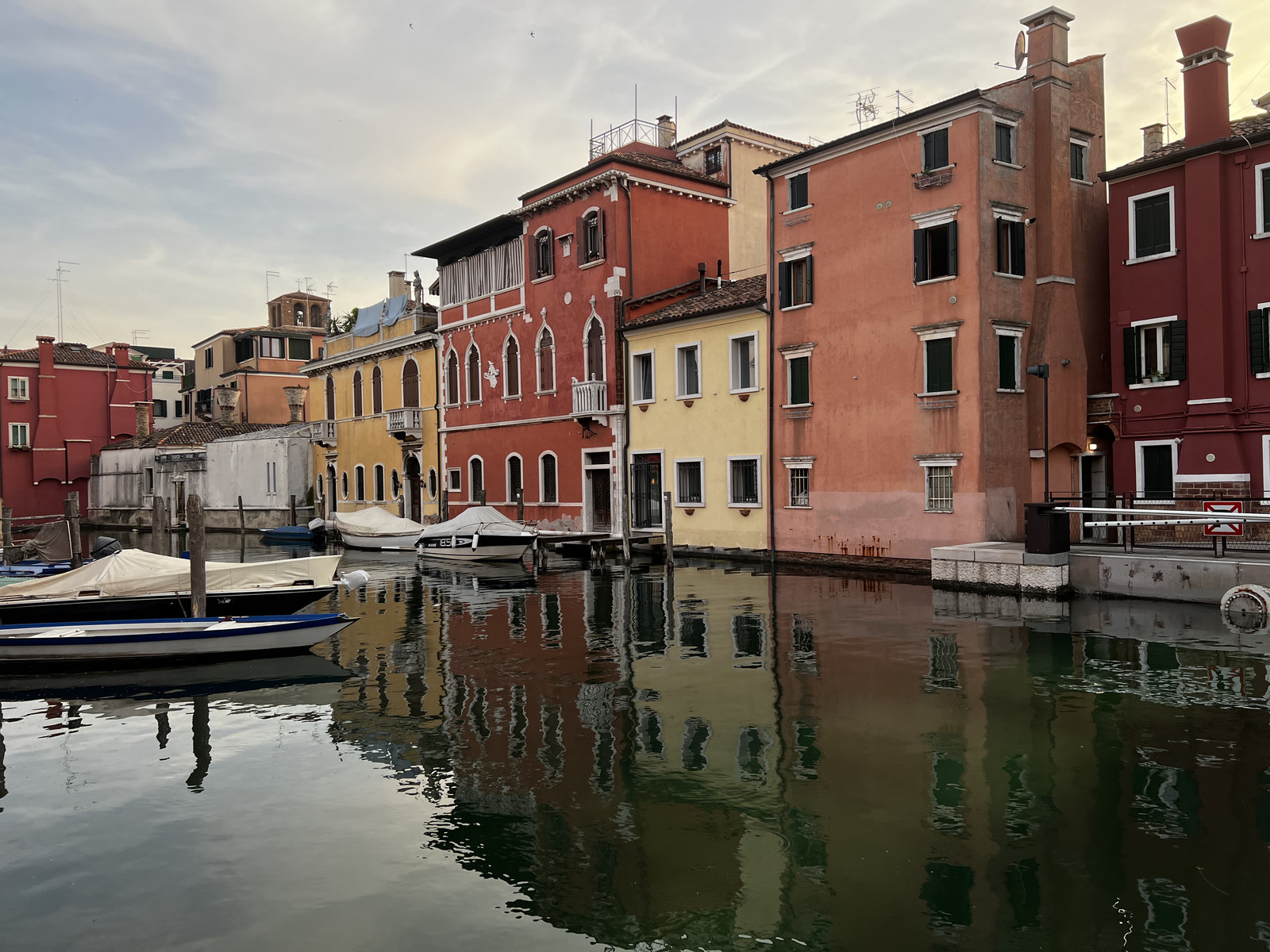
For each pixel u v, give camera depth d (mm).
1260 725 9445
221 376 62156
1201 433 18969
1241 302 18547
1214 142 18516
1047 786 7984
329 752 9445
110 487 54438
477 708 10898
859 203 21969
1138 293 20297
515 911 6125
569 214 29562
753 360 24672
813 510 23172
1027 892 6203
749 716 10211
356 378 42188
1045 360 20266
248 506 47188
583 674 12359
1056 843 6902
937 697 10703
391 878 6617
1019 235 20297
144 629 13406
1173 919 5836
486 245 33594
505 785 8344
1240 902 6016
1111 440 21578
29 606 14141
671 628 15422
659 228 28797
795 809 7625
